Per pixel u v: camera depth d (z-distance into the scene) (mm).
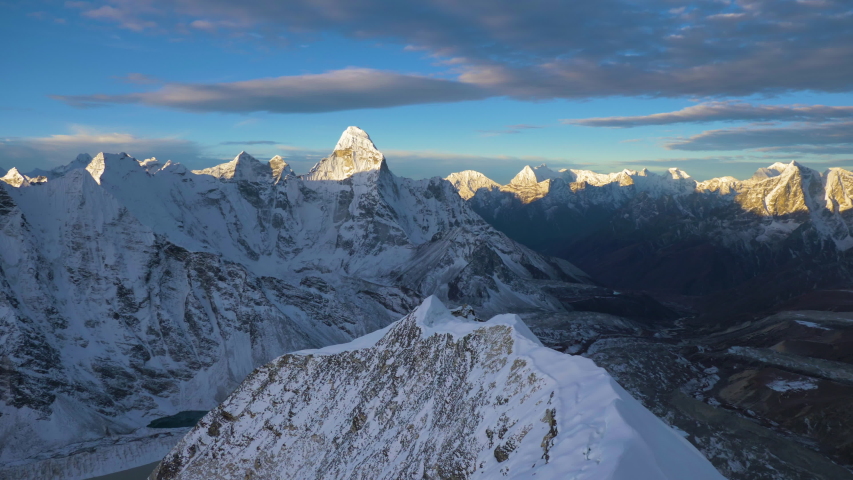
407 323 104625
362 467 86438
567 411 60531
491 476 61938
